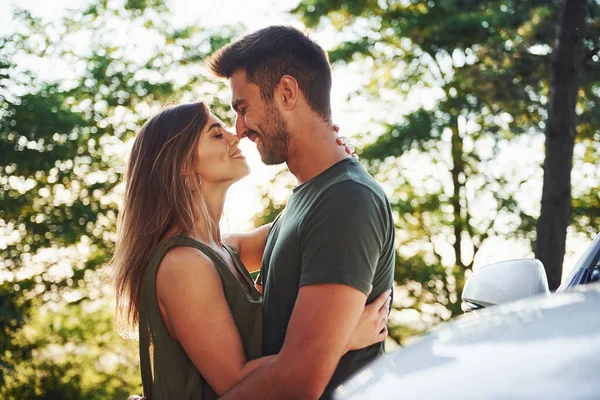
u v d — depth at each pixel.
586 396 1.38
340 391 1.82
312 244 2.43
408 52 18.88
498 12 15.24
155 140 2.80
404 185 20.03
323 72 2.67
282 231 2.61
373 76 19.36
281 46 2.65
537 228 9.95
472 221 20.23
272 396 2.41
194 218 2.77
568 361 1.50
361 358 2.54
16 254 16.03
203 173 2.83
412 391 1.63
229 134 2.89
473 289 2.73
